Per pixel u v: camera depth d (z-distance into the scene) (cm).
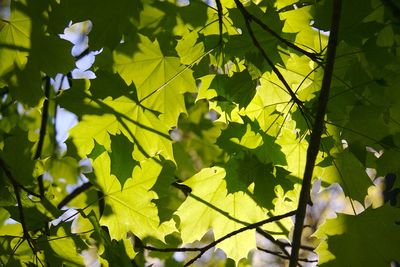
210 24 148
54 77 142
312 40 147
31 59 141
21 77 142
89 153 143
